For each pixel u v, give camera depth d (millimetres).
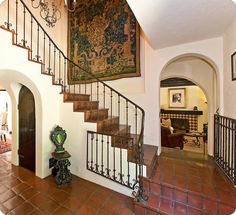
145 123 3256
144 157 2480
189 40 2674
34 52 3646
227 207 1639
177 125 7258
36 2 3645
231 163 2086
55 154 2646
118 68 3553
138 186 2109
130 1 1672
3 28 2148
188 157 3051
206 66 3600
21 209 2016
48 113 2928
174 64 3947
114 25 3572
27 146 3258
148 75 3201
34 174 3031
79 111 2861
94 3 3857
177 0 1646
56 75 4199
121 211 1996
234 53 2055
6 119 6750
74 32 4230
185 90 7113
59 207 2062
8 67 2225
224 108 2471
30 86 2795
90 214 1941
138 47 3299
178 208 1775
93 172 2701
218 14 1915
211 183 2033
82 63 4094
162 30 2318
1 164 3525
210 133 3365
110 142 2529
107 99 3828
